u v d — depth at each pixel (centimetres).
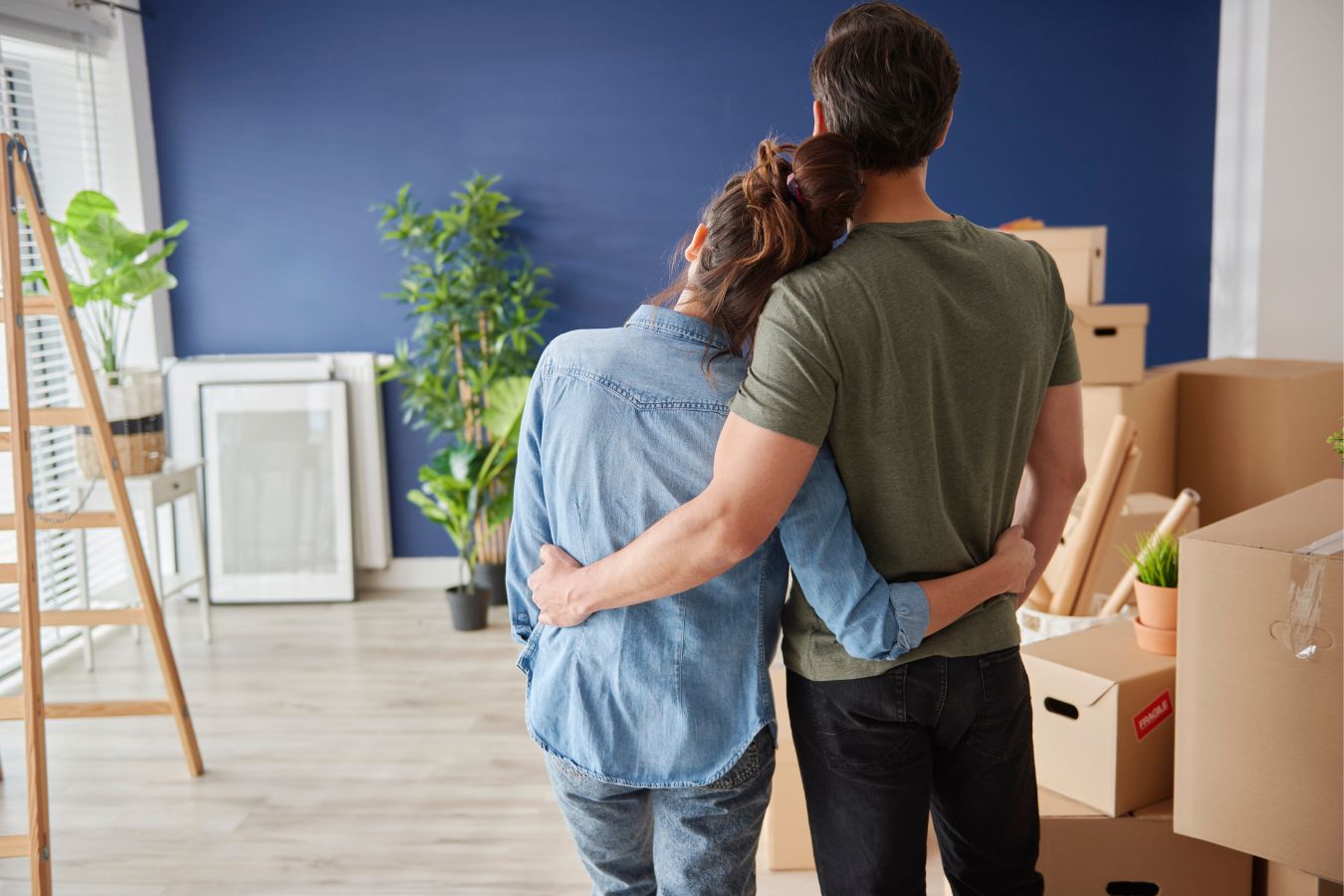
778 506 115
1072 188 456
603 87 461
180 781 303
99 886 249
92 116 439
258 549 472
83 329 441
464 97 463
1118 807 191
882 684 124
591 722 130
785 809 247
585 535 129
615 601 125
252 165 471
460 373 455
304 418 468
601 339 130
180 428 471
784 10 451
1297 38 398
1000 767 132
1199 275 455
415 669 389
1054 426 139
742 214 123
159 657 297
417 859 259
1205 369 355
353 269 474
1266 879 184
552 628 135
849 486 123
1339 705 155
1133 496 323
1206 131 446
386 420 483
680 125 461
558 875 251
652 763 129
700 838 134
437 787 296
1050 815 192
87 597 388
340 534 471
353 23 461
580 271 472
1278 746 162
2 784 302
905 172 125
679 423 124
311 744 326
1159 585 201
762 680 130
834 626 122
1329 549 157
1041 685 200
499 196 457
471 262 448
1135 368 331
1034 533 142
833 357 115
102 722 346
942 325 120
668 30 456
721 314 123
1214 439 349
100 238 375
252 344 481
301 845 266
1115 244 457
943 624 123
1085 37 446
